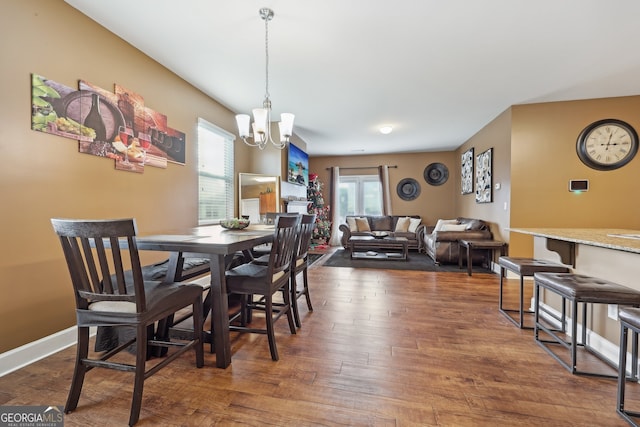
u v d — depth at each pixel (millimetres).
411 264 4883
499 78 3207
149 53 2691
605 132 3779
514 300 2992
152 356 1862
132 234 1266
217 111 3930
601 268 2004
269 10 2104
